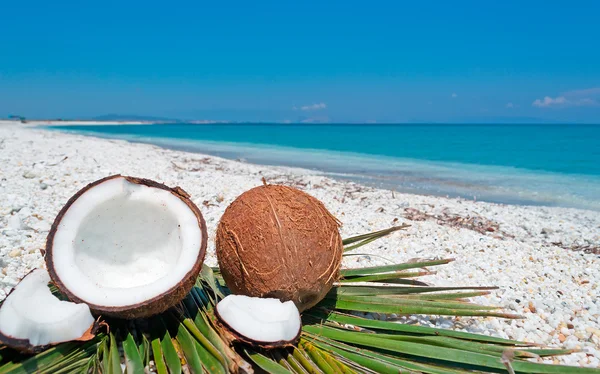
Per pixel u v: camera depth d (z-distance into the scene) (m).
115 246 4.05
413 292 4.58
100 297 3.40
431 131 80.81
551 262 7.00
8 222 7.04
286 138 49.78
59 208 8.30
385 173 18.34
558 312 5.13
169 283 3.50
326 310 4.32
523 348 3.87
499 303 5.32
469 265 6.67
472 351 3.63
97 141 30.02
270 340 3.37
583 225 10.04
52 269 3.46
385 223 8.95
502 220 10.23
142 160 17.53
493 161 23.50
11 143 20.27
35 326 3.12
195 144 36.62
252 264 3.94
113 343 3.42
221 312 3.51
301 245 3.95
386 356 3.63
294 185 13.66
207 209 9.28
